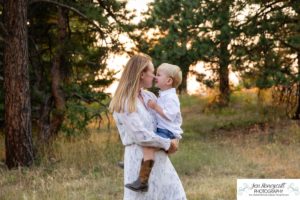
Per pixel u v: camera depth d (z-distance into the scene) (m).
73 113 14.23
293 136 15.62
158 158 5.28
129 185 5.16
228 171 11.02
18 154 12.08
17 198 8.89
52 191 9.19
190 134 17.98
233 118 21.89
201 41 16.41
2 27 12.02
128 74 5.17
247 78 18.23
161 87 5.59
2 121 14.71
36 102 14.77
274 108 20.64
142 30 15.04
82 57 15.08
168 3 15.88
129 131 5.09
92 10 13.87
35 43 14.86
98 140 14.82
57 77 14.34
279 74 16.72
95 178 10.55
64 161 12.22
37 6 14.57
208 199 8.51
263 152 13.12
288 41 16.80
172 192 5.40
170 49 15.79
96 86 15.09
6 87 12.18
